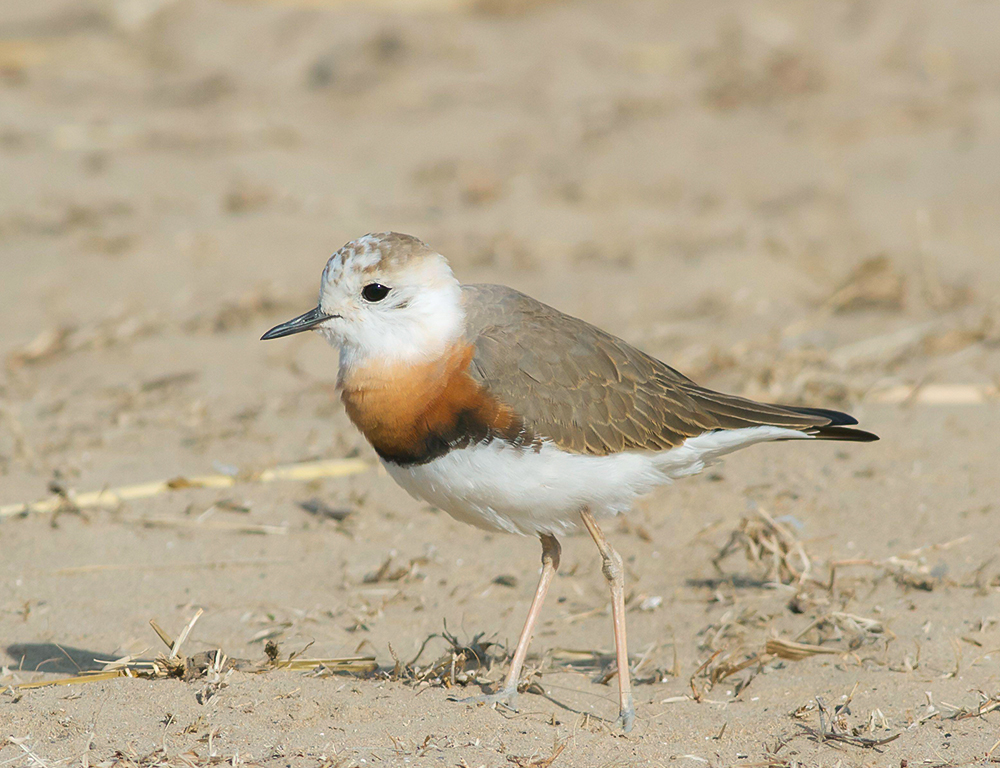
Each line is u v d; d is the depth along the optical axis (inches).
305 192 882.8
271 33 1220.5
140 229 799.7
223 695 296.7
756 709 312.0
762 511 393.1
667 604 382.6
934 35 1210.6
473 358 310.3
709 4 1321.4
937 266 726.5
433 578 400.8
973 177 898.7
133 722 285.7
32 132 976.3
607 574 317.4
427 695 308.7
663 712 311.1
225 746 275.9
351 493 454.0
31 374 585.3
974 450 470.0
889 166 932.6
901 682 317.4
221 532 425.7
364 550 418.9
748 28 1226.6
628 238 796.0
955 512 422.9
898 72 1150.3
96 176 895.7
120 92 1108.5
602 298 682.8
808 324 628.1
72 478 460.8
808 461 472.4
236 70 1163.3
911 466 459.5
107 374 584.4
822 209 846.5
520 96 1113.4
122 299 685.9
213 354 612.4
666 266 743.1
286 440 503.5
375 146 994.1
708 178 920.3
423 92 1123.3
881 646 339.3
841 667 331.3
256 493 455.2
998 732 291.0
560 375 313.3
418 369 310.3
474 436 307.6
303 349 621.6
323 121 1055.6
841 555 399.5
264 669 319.9
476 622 372.2
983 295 660.7
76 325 638.5
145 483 456.8
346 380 319.6
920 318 634.8
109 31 1257.4
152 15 1259.2
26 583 382.9
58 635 350.9
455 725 292.0
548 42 1245.1
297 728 286.8
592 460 313.1
